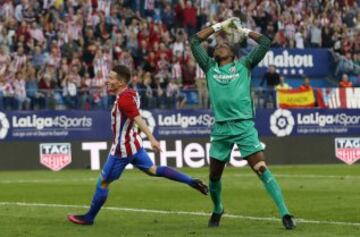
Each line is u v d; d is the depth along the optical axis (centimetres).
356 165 6969
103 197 2848
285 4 8800
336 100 7344
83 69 7269
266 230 2675
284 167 6675
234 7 8556
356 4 9212
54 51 7350
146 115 6731
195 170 6334
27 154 6500
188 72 7688
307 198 3841
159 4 8369
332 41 8719
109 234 2627
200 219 3033
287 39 8612
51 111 6556
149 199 3881
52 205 3638
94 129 6656
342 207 3419
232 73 2719
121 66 2825
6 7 7606
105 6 7981
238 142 2706
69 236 2589
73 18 7681
